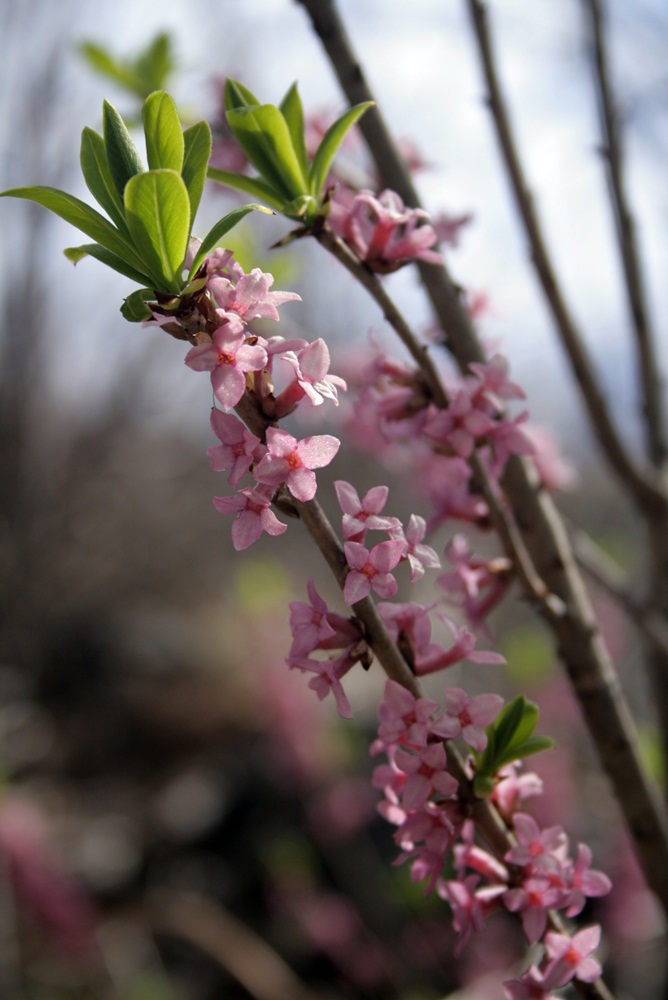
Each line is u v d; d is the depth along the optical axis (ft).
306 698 20.12
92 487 34.86
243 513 3.79
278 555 37.01
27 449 32.55
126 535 37.76
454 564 5.98
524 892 4.14
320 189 4.84
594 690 5.75
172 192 3.55
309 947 16.47
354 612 3.94
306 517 3.85
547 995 4.15
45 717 28.43
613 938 13.42
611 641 16.51
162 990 15.49
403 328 5.03
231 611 37.24
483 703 3.99
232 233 8.55
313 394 3.71
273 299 3.82
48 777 25.00
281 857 17.81
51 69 30.35
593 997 4.30
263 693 20.44
